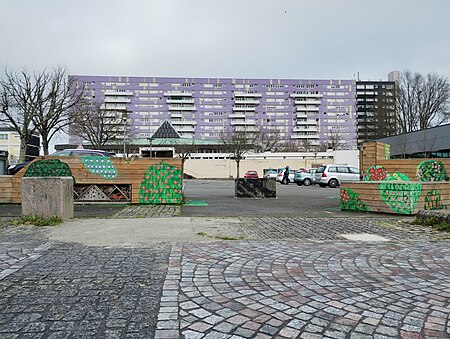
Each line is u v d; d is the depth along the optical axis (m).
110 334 2.85
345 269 4.72
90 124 39.03
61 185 8.31
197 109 114.31
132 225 7.89
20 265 4.77
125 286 3.97
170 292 3.80
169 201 12.91
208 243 6.19
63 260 5.03
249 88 117.31
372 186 10.87
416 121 59.62
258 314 3.27
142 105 111.75
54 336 2.81
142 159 12.83
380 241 6.52
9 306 3.40
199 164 63.56
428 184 10.61
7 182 12.66
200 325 3.03
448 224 7.79
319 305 3.48
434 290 3.92
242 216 9.78
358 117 124.06
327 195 18.89
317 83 120.19
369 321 3.12
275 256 5.36
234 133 75.62
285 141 105.44
